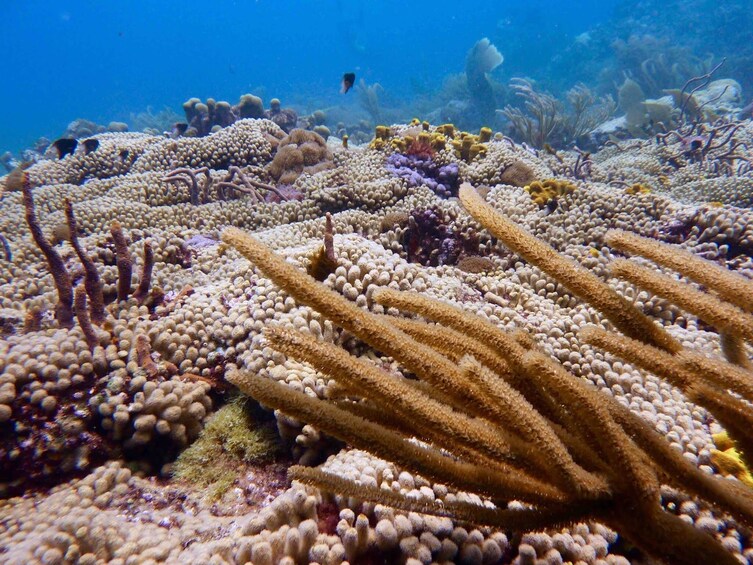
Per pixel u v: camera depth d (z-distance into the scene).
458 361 1.42
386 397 1.21
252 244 1.24
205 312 3.08
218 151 8.82
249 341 2.86
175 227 5.90
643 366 1.25
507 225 1.42
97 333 2.69
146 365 2.61
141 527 1.92
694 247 4.64
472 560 1.57
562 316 3.50
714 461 2.00
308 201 6.68
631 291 3.82
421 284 3.37
